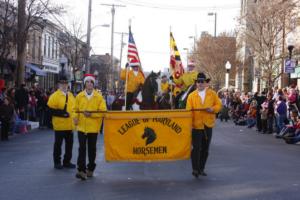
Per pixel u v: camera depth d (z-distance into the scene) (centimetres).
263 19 3472
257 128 2614
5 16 2573
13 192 945
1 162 1349
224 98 3831
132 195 915
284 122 2245
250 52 4078
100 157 1447
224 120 3766
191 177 1109
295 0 3422
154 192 941
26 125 2398
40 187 992
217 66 6009
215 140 2039
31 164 1309
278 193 943
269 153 1591
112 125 1078
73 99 1237
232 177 1109
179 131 1084
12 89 2403
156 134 1082
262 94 2734
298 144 1927
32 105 2889
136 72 1664
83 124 1067
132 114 1077
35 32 4575
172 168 1245
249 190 966
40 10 2759
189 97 1090
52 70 5584
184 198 891
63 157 1375
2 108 1978
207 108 1069
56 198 894
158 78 1800
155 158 1084
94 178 1091
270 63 3394
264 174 1156
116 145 1079
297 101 2181
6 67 3069
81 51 5328
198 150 1090
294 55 3297
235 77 5975
